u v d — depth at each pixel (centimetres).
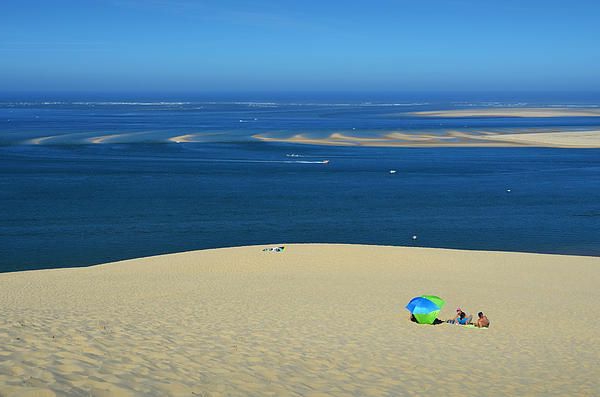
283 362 1427
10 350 1192
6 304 2112
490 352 1748
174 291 2652
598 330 2106
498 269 3516
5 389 945
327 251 3953
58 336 1391
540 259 3828
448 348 1766
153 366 1227
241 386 1182
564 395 1374
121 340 1438
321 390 1240
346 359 1532
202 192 7644
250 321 1947
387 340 1808
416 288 2894
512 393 1367
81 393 984
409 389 1327
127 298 2411
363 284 2969
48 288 2719
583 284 3173
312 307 2297
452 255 3888
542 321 2234
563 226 5659
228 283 2933
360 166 10312
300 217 6147
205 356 1384
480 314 2128
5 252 4625
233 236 5291
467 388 1377
